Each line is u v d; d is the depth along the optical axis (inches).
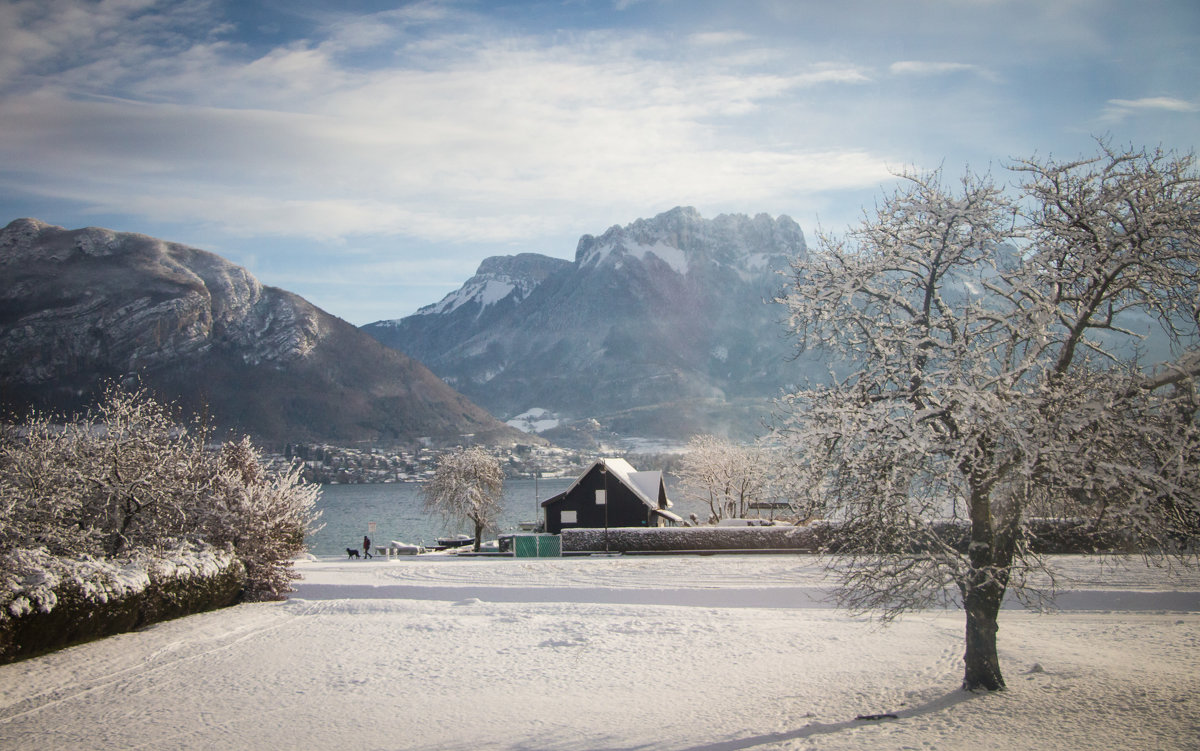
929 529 713.6
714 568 1884.8
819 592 1477.6
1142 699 734.5
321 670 970.1
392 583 1736.0
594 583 1691.7
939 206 772.6
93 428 1302.9
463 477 3553.2
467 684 903.7
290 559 1630.2
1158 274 677.3
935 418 723.4
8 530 1043.3
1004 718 687.7
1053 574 747.4
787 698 810.2
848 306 797.9
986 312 730.2
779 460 749.9
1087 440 660.7
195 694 864.9
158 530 1300.4
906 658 979.3
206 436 1552.7
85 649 1057.5
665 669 960.3
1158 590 1374.3
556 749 673.0
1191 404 671.1
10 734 732.0
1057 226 711.1
